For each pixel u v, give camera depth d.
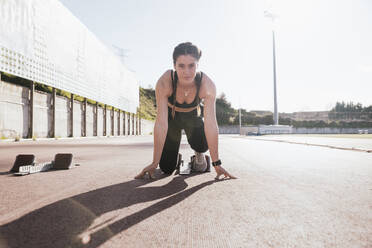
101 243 0.94
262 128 41.00
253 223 1.18
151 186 2.06
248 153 5.86
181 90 2.50
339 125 68.06
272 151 6.55
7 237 0.99
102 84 26.61
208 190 1.91
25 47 14.30
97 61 25.08
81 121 22.70
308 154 5.57
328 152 6.14
